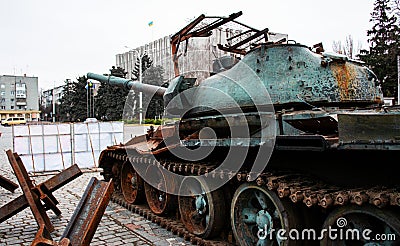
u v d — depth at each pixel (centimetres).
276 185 560
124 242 759
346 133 454
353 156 523
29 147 1798
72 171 931
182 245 742
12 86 12438
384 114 428
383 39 3969
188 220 805
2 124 7306
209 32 902
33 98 12750
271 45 744
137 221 923
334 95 684
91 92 6003
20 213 1001
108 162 1262
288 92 688
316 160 576
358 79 718
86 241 522
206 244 720
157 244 747
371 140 434
